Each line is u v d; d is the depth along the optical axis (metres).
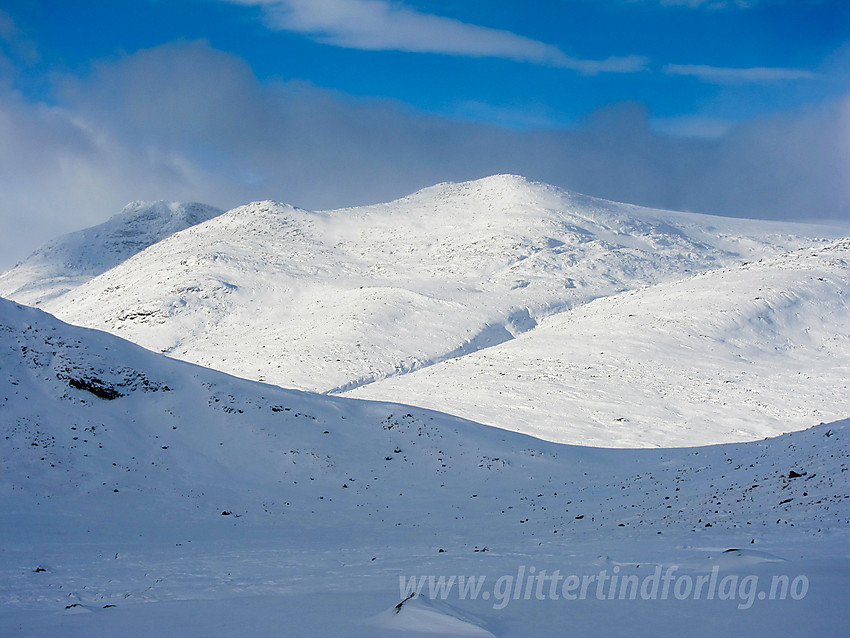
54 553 20.42
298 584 15.51
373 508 29.53
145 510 27.47
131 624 10.85
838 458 23.34
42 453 30.34
